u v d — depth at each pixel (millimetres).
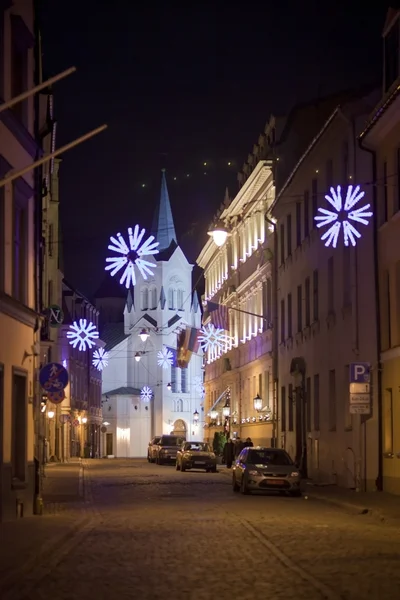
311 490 32469
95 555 15484
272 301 50031
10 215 21531
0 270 20828
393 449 29375
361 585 12117
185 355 59844
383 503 25656
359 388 28578
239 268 61344
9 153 21422
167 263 112250
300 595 11281
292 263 44812
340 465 35031
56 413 70938
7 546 15883
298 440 43281
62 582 12578
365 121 31391
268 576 12930
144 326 112062
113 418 111625
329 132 35562
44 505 26703
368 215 21000
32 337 24234
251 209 56469
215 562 14445
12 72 22016
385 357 30109
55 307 38656
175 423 111500
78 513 24000
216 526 20406
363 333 32031
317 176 39094
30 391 23609
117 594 11531
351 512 24453
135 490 34781
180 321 112000
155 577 12961
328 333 37219
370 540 17578
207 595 11352
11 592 11531
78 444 87688
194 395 112750
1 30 20734
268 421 50688
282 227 47719
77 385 86688
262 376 53375
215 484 39156
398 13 28859
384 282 30547
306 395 41812
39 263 25141
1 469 20547
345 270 34906
